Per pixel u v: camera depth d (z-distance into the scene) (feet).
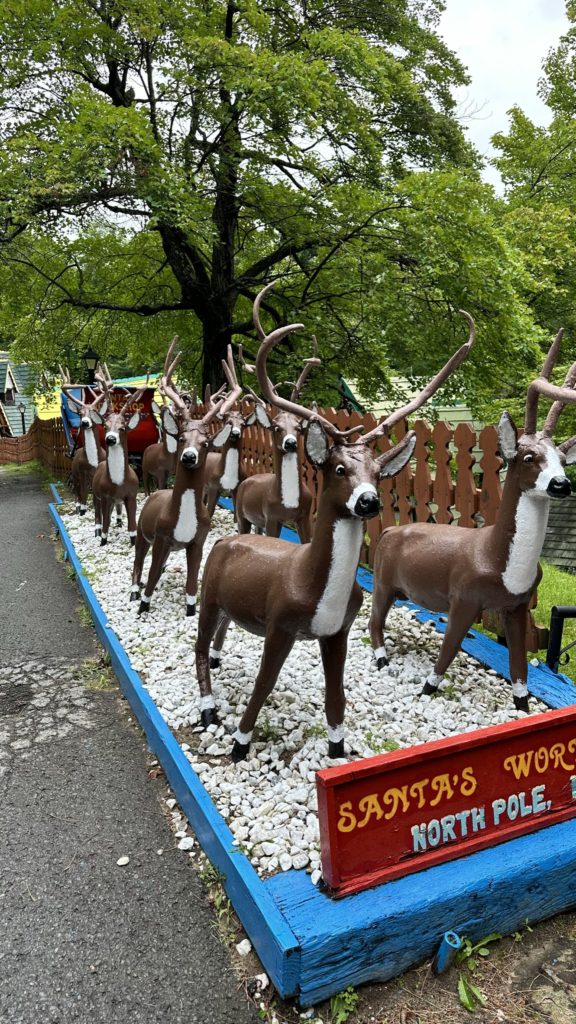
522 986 6.48
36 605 18.47
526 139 47.75
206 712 10.41
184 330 44.75
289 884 6.83
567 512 37.27
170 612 15.75
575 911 7.52
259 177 31.24
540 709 10.84
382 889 6.61
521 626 10.50
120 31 32.94
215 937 7.09
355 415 17.79
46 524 30.19
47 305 39.37
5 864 8.22
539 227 37.88
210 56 27.73
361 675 12.23
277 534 17.15
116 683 13.50
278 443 16.22
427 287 32.37
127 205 32.17
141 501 29.25
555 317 41.39
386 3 36.17
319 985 6.16
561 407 9.74
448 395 33.50
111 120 26.05
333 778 6.26
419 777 6.76
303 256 39.14
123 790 9.77
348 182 33.27
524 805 7.42
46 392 44.68
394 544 12.09
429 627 14.44
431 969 6.63
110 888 7.81
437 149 40.16
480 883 6.72
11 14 29.17
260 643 13.75
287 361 34.01
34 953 6.92
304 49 34.50
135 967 6.74
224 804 8.40
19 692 13.10
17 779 10.05
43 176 28.12
